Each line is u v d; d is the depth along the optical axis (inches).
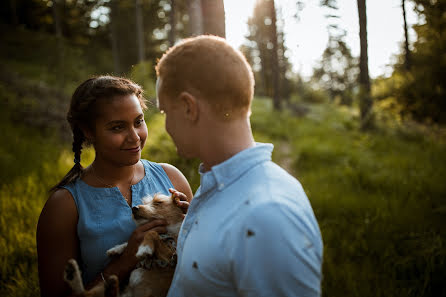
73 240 55.0
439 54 383.9
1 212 160.7
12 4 1194.0
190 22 278.5
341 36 429.4
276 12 773.9
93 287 50.2
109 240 56.0
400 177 247.9
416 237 150.1
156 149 247.9
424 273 127.0
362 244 149.9
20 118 389.4
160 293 55.3
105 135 54.4
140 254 50.3
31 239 135.5
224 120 39.9
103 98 53.5
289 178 39.9
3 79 519.5
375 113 498.6
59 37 782.5
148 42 1483.8
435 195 208.4
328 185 251.6
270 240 33.1
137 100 57.1
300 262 33.4
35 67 778.2
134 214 56.9
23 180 208.7
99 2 1257.4
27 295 106.6
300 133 580.4
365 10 552.4
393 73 460.1
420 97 404.2
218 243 36.8
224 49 39.4
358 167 287.4
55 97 518.3
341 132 559.2
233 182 39.5
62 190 55.6
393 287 117.6
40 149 301.4
